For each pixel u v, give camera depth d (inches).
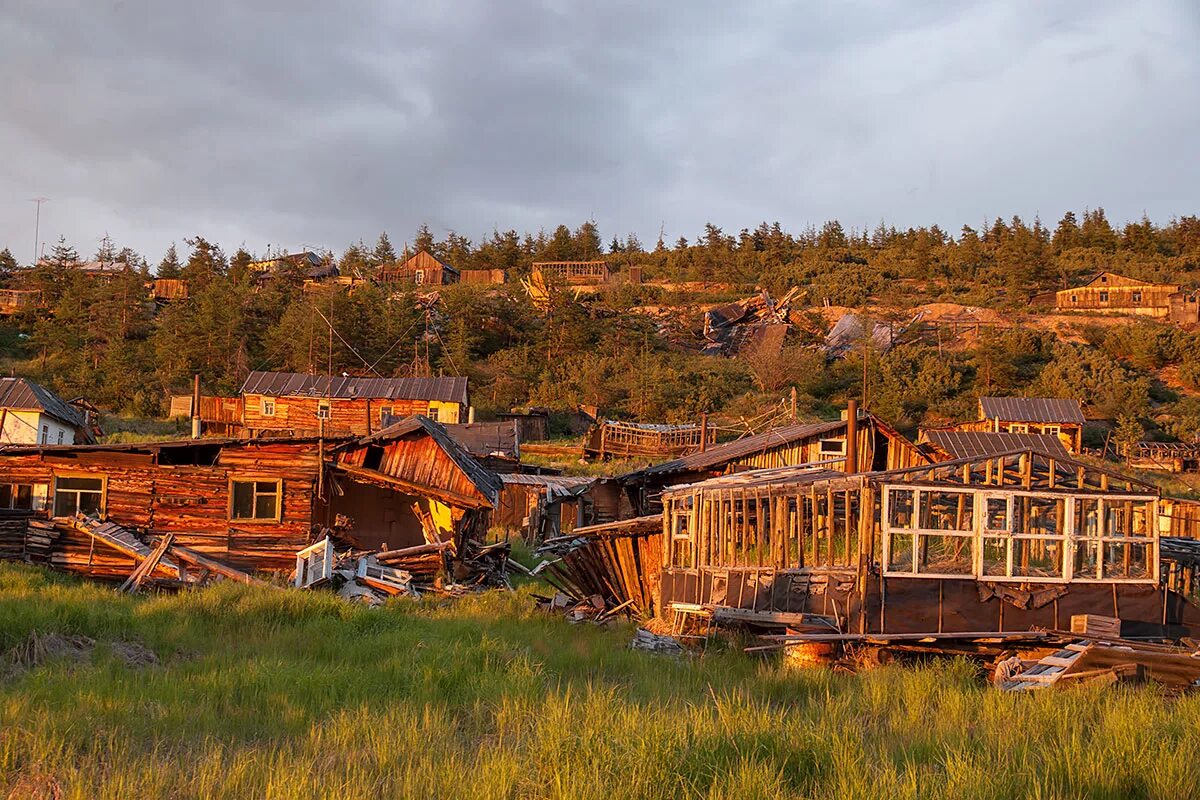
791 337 4089.6
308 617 769.6
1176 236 6166.3
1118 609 724.0
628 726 389.7
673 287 5236.2
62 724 406.3
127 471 1130.7
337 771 355.9
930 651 689.6
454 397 2635.3
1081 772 342.6
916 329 4114.2
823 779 349.7
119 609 741.3
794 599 759.1
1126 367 3656.5
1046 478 760.3
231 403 2689.5
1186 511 1157.1
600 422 2901.1
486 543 1451.8
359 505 1254.9
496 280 5319.9
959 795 319.9
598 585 1097.4
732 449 1499.8
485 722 472.1
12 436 2012.8
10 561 1082.7
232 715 457.4
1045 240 6190.9
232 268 4921.3
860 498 708.0
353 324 3661.4
